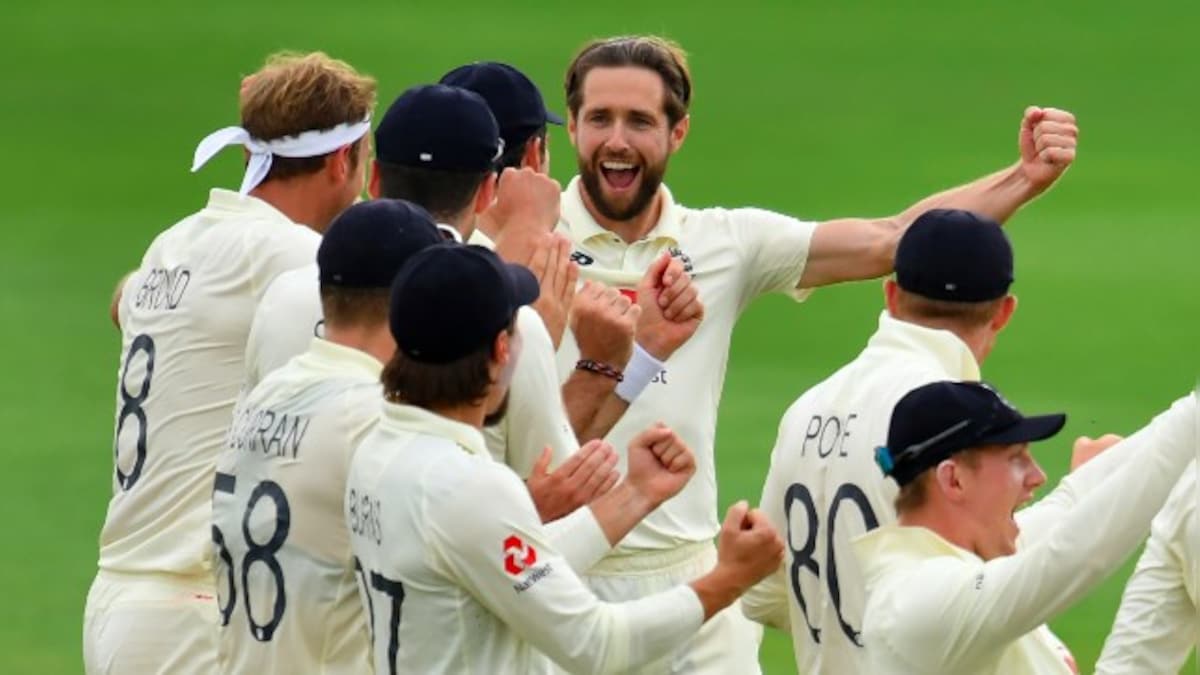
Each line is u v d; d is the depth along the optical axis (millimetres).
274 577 24984
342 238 25062
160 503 29062
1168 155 107375
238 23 125500
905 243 27328
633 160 31859
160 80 115312
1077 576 23531
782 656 49094
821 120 111625
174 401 29016
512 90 30562
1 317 79312
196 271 29109
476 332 23188
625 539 31250
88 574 55062
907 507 24969
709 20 130125
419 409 23484
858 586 26891
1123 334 81312
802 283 32750
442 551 23016
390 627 23547
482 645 23344
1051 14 133125
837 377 27766
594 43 32469
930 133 109750
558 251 27438
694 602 23703
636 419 31375
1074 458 27969
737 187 99750
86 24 125688
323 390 24969
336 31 123375
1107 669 26891
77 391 71438
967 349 27109
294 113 29141
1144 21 131250
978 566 24172
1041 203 99438
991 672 24547
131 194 96562
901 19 131500
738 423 67938
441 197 27203
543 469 24828
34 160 101500
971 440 24578
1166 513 26453
